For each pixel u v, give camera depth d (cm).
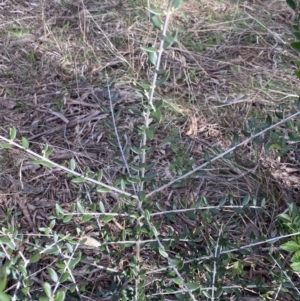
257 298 175
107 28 332
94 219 190
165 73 118
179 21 339
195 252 153
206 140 248
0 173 228
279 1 365
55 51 309
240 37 327
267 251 195
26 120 261
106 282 184
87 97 274
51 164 132
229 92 280
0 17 344
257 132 142
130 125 252
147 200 137
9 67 296
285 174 228
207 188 221
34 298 138
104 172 227
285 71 296
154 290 154
